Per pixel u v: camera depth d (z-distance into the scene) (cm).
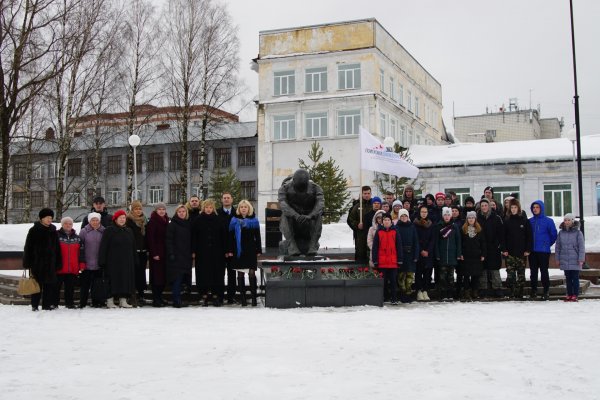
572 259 1394
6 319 1126
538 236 1422
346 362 722
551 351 785
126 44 3659
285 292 1291
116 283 1302
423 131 5559
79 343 859
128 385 627
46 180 5447
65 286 1318
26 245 1260
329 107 4425
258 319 1085
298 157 4462
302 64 4506
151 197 5716
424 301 1409
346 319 1078
